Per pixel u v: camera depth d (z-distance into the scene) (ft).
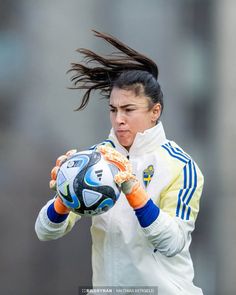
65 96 131.13
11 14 135.33
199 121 127.65
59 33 132.87
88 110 127.13
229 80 127.34
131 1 129.80
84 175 37.63
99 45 130.82
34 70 134.31
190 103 128.16
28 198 124.47
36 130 131.54
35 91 132.57
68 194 37.96
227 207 122.62
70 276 114.32
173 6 128.16
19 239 119.65
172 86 128.47
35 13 134.82
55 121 130.62
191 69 128.16
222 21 127.34
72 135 129.08
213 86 127.54
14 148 128.67
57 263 114.83
